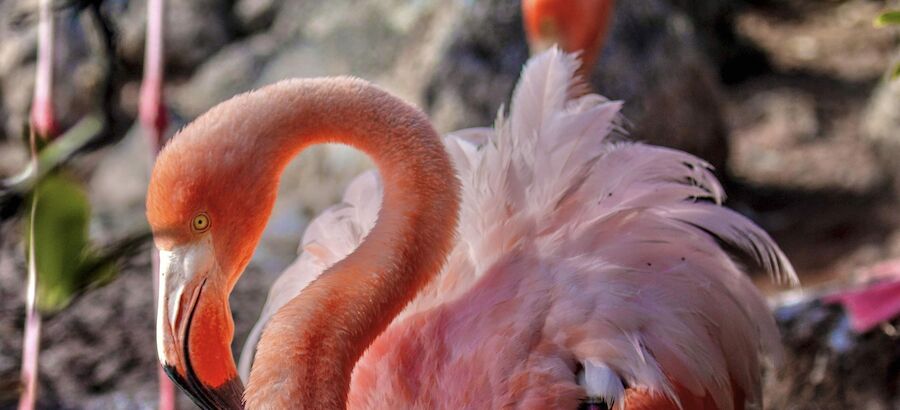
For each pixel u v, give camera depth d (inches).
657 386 154.4
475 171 174.4
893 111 442.3
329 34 409.7
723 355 173.8
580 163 170.7
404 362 157.5
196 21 441.4
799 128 477.1
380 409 156.2
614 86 378.6
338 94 147.6
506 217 167.9
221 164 142.9
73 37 408.8
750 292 178.5
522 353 155.8
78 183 152.0
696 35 468.1
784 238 394.6
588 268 162.2
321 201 365.7
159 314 143.3
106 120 220.2
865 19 593.0
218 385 144.6
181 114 411.5
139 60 433.7
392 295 147.1
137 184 384.8
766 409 242.2
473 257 167.5
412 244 147.7
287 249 347.6
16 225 320.2
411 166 148.2
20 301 287.4
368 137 148.5
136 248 161.3
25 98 435.5
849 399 240.1
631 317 158.4
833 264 372.8
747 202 419.8
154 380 265.4
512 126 177.2
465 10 374.6
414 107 151.5
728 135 423.8
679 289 165.5
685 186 171.6
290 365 140.7
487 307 160.1
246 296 307.0
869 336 242.5
